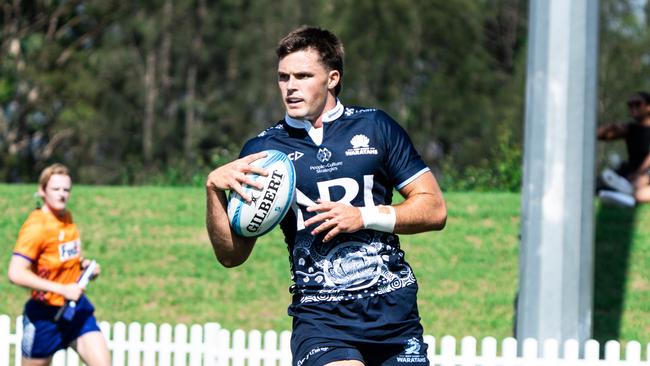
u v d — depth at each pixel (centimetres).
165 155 14162
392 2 14550
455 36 14925
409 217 1551
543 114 2889
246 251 1638
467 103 14862
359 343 1564
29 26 13788
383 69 14662
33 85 12888
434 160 15100
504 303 3712
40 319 2378
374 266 1571
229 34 14712
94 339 2386
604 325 3538
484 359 2503
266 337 2659
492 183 5522
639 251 4031
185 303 3806
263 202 1562
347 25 14525
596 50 2905
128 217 4484
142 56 14550
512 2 17112
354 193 1577
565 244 2859
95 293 3859
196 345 2702
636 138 4372
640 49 14962
